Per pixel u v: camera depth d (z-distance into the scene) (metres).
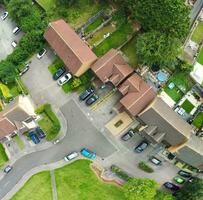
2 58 123.00
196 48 114.81
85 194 116.19
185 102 114.56
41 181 117.94
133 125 115.81
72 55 111.81
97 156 116.62
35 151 118.81
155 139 110.19
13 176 119.06
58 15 120.81
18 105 110.69
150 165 115.38
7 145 119.69
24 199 118.19
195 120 114.19
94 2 120.06
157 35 108.31
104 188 115.81
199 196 106.38
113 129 116.44
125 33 117.31
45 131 118.69
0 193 119.19
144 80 115.25
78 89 118.25
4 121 112.25
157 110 107.19
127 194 107.50
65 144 117.94
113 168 114.69
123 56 116.81
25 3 118.62
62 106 118.69
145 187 106.31
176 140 109.06
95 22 119.38
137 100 109.19
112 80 111.94
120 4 114.50
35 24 119.19
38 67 120.69
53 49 116.94
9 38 123.50
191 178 113.69
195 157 108.25
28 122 115.50
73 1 119.06
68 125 118.06
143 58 111.12
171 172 114.88
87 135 117.38
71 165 117.38
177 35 107.81
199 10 115.31
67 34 113.56
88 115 117.62
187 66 111.88
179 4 103.44
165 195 109.31
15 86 120.50
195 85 113.56
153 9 105.19
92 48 117.94
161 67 114.88
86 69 115.38
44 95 119.62
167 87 115.12
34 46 119.62
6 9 124.25
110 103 116.69
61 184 117.19
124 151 115.94
